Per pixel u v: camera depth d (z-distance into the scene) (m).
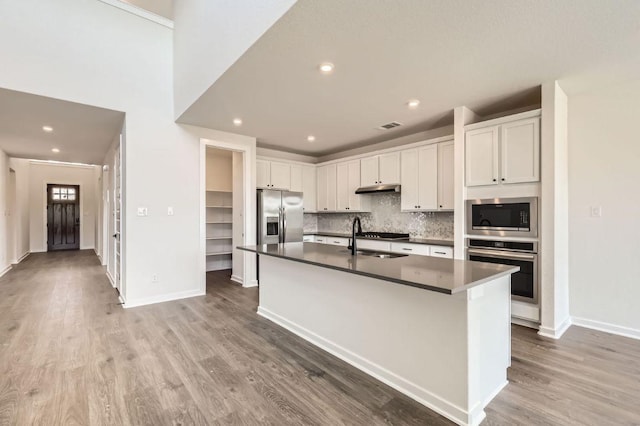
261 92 3.15
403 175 4.74
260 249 3.18
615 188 3.04
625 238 2.99
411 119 4.04
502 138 3.26
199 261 4.48
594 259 3.15
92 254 8.95
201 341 2.87
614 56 2.42
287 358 2.54
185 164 4.34
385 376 2.18
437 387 1.87
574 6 1.82
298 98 3.30
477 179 3.45
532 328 3.15
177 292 4.29
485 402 1.91
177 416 1.82
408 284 1.68
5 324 3.30
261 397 2.00
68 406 1.91
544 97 2.95
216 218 6.45
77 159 6.95
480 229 3.46
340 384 2.16
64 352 2.64
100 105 3.67
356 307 2.41
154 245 4.10
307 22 1.98
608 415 1.80
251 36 2.26
